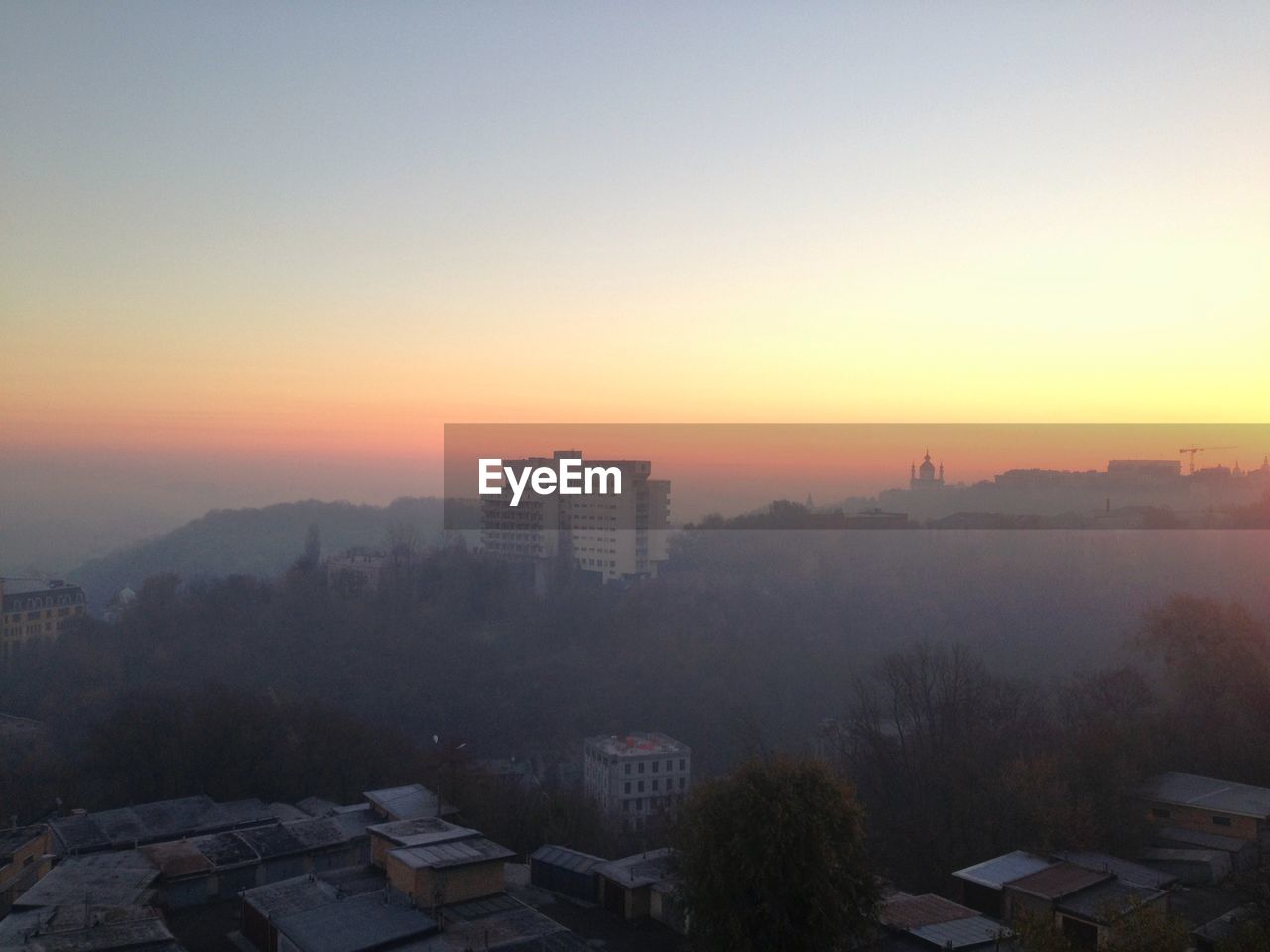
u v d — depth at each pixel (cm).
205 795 4834
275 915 2809
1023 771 3919
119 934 2538
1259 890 2948
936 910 2898
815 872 2512
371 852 3391
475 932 2694
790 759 2894
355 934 2641
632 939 2958
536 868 3466
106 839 3797
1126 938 2412
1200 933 2842
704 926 2612
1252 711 4712
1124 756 4172
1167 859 3609
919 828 4038
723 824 2616
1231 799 3844
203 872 3281
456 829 3397
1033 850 3522
